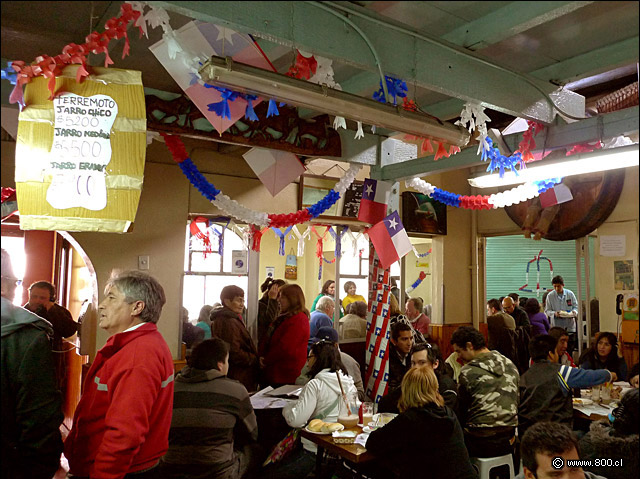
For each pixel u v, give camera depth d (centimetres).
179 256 483
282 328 445
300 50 243
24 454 163
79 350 458
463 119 301
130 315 204
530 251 815
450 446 253
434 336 722
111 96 213
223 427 271
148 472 194
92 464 193
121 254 455
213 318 447
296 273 862
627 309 559
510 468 311
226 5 203
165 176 480
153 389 190
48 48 307
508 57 307
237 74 212
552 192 416
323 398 318
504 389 314
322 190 586
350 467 316
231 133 358
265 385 445
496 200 421
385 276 438
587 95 436
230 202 369
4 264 165
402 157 466
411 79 261
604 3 239
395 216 434
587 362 441
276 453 314
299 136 390
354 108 243
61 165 206
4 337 163
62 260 614
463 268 746
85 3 246
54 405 169
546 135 349
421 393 261
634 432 217
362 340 633
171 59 238
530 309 659
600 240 581
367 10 237
